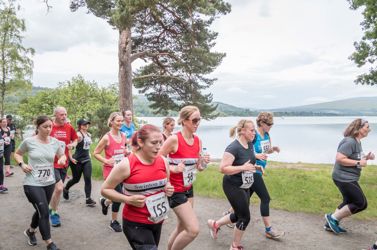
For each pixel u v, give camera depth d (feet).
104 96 93.56
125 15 44.57
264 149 17.49
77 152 22.16
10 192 26.25
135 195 9.45
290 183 28.30
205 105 65.51
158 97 68.08
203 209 22.31
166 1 49.08
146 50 59.67
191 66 59.41
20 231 17.72
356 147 16.74
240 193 14.17
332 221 17.80
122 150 18.63
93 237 16.96
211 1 54.90
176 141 12.69
